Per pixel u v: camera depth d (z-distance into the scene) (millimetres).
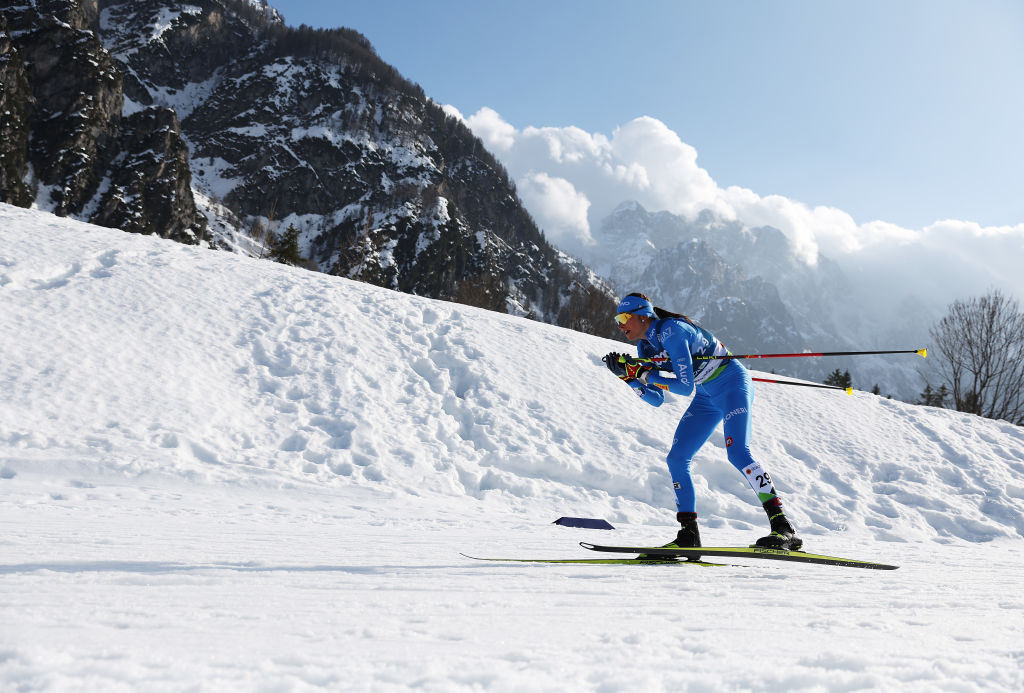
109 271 11484
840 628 1669
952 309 23188
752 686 1111
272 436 8398
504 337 12430
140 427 7805
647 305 3822
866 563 3457
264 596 1896
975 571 3607
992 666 1294
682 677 1149
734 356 3711
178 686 948
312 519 5605
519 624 1611
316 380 9703
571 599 2061
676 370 3572
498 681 1086
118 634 1283
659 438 10219
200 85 135500
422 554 3412
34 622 1345
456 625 1569
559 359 12164
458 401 10062
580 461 9312
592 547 3410
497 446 9289
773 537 3547
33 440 7109
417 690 1018
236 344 10188
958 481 10516
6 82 68875
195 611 1587
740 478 9461
